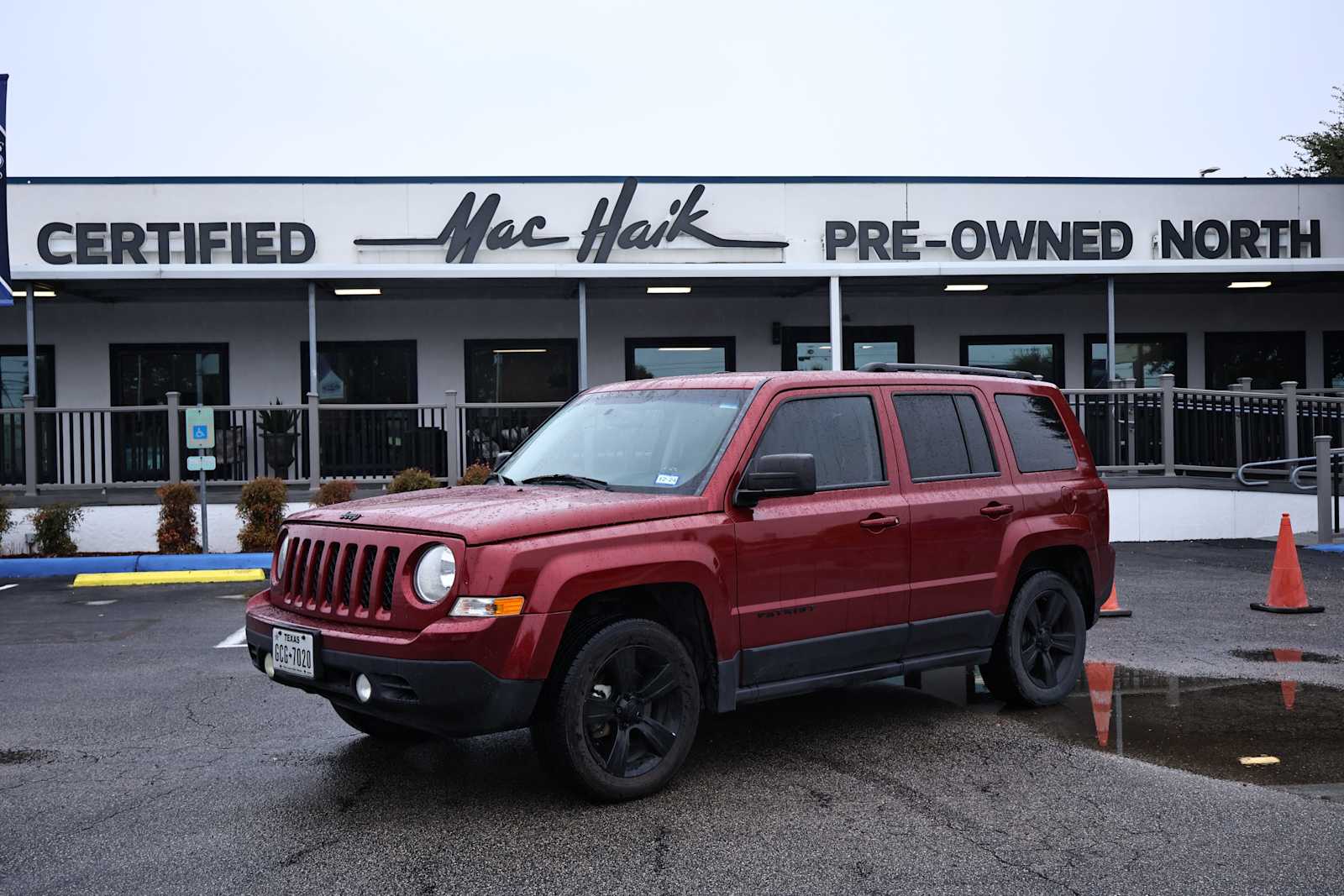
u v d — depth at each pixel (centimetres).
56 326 1777
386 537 462
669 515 489
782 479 492
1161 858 406
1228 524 1492
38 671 750
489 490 536
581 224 1725
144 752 555
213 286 1617
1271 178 1809
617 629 465
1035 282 1744
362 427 1468
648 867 402
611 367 1853
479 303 1828
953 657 592
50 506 1353
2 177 1391
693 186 1741
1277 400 1541
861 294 1839
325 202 1700
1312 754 537
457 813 461
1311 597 1020
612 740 476
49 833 441
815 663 534
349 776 514
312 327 1546
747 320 1869
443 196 1711
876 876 392
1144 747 551
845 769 518
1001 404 641
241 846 426
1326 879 387
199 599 1086
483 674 435
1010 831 436
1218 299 1923
